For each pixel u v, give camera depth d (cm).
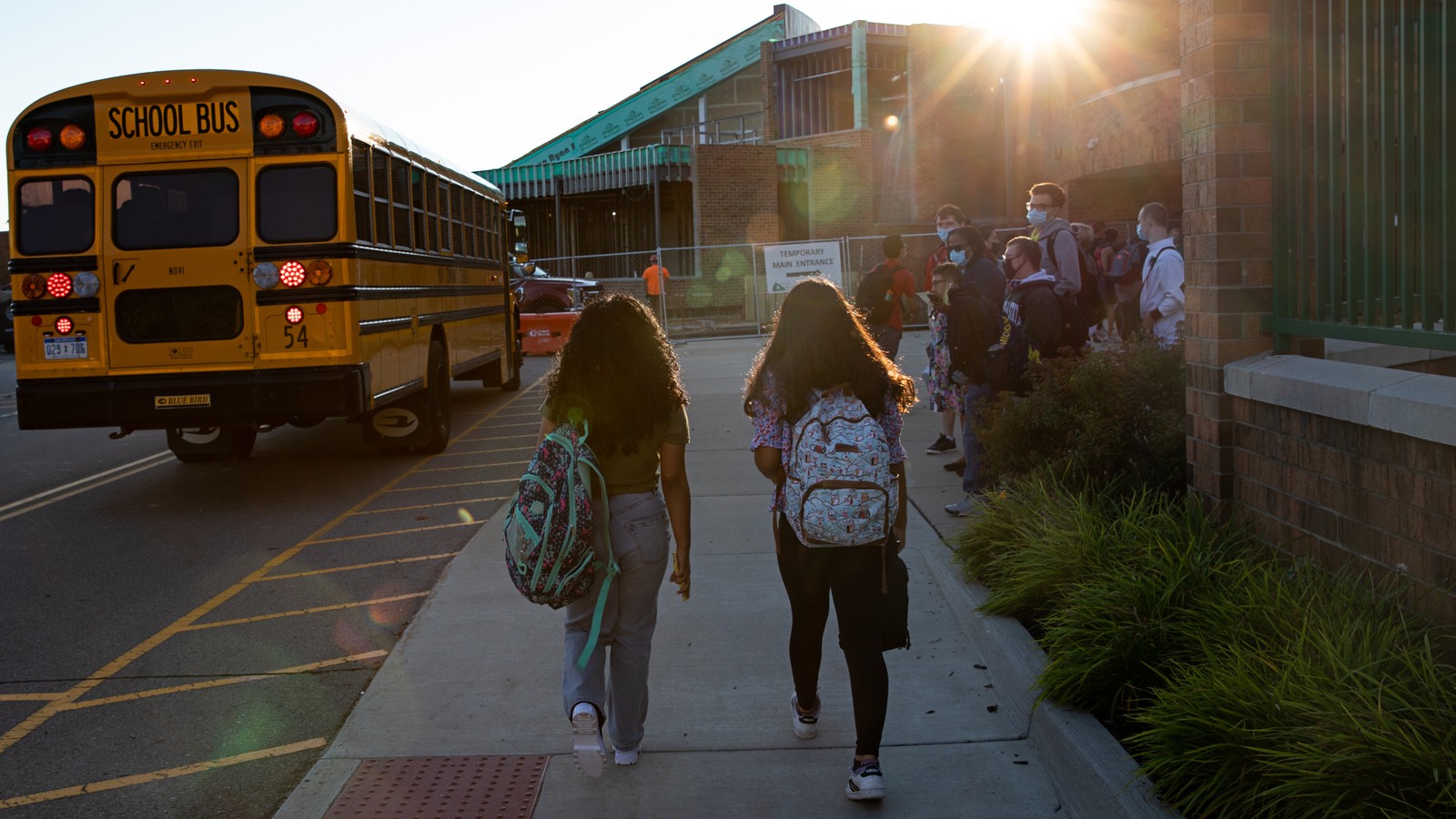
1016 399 698
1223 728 352
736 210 3216
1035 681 458
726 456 1077
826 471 387
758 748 457
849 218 3334
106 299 938
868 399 402
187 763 462
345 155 934
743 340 2548
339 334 938
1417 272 447
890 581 404
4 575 754
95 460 1245
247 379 934
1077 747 399
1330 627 386
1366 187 467
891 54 3406
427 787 430
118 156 934
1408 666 355
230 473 1124
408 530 849
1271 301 549
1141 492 625
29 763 464
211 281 937
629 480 419
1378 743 310
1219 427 555
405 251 1106
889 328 1029
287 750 472
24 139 938
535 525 389
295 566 757
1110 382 660
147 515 937
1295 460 491
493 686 526
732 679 527
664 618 612
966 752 448
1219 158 548
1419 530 404
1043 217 834
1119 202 2805
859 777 402
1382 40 448
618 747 442
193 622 643
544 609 634
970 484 784
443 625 612
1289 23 528
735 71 4009
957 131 3294
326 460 1191
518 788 428
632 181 3225
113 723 502
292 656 582
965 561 627
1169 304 936
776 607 624
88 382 938
